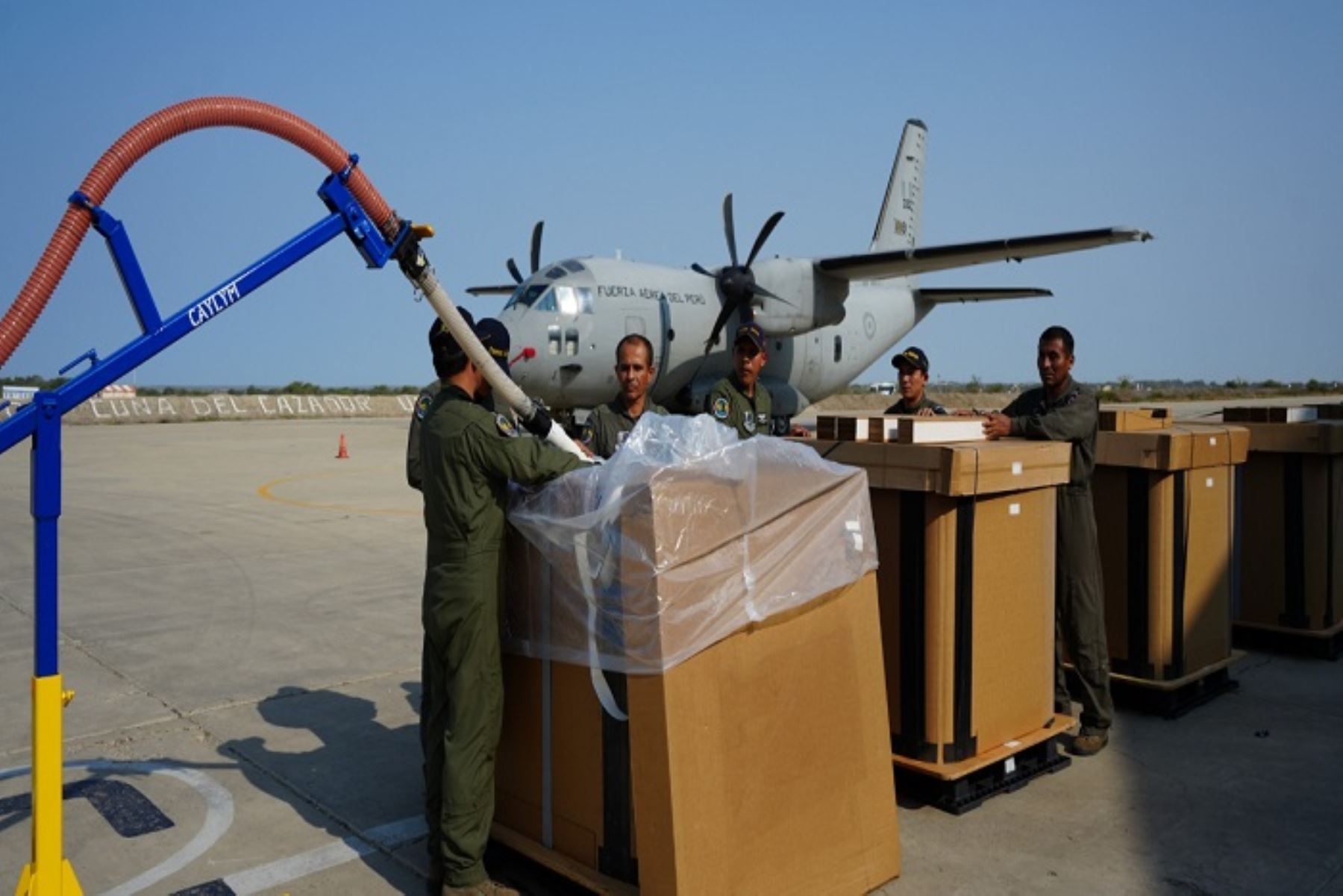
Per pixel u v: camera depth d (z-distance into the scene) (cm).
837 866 264
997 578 334
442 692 271
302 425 3123
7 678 473
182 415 3522
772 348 1655
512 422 263
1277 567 512
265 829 313
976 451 313
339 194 241
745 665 244
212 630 563
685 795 229
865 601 278
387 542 867
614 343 1347
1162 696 414
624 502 232
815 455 271
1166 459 401
